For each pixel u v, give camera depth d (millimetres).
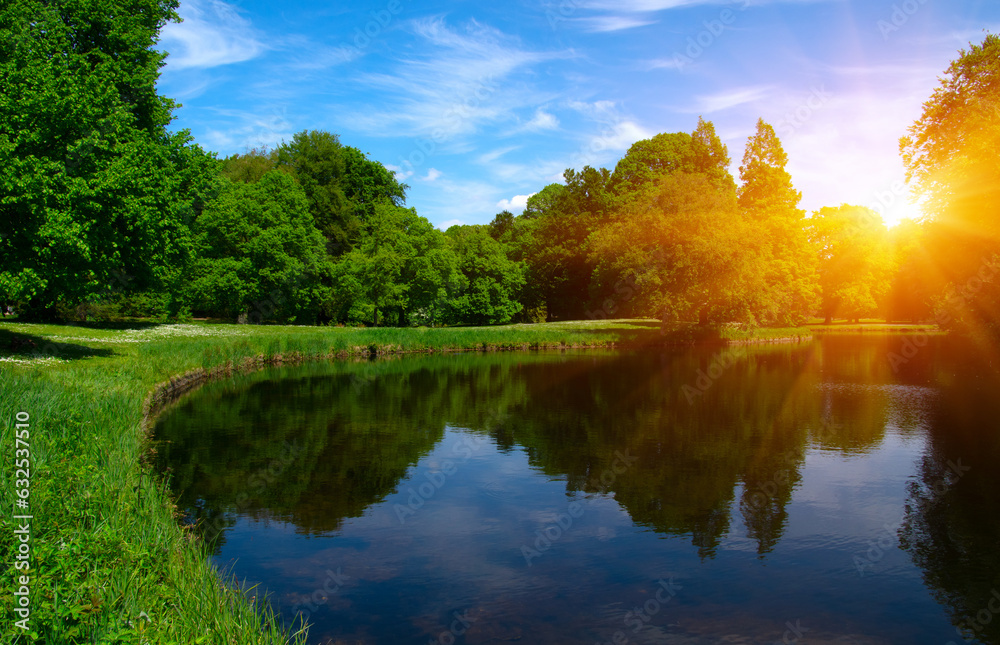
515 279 65562
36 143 17203
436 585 7906
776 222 50812
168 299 41688
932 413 19328
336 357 36875
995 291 23672
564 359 37125
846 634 6859
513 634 6750
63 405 11203
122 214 18859
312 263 49500
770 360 35812
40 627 4797
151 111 27641
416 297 55344
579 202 65312
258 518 10227
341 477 12586
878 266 65750
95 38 26344
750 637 6773
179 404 20000
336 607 7281
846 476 12734
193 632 5293
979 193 22172
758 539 9547
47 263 17516
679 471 13172
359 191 61938
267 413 19047
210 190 39062
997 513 10633
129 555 6234
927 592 7859
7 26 19000
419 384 26016
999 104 21750
